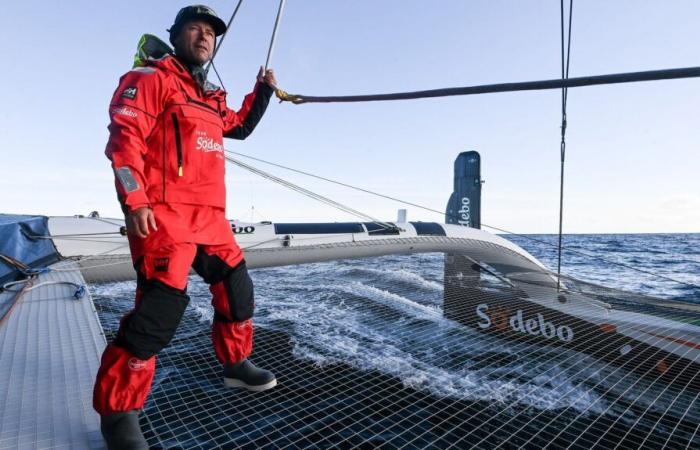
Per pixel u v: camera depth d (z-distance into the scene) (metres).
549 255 31.03
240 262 1.76
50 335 2.31
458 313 6.15
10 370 1.86
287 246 5.93
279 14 2.18
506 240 7.68
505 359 4.77
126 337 1.27
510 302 5.85
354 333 5.77
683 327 4.76
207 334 3.77
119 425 1.28
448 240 7.00
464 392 3.95
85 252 4.62
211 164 1.57
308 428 2.92
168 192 1.44
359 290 9.03
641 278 16.62
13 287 3.28
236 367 1.93
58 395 1.66
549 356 4.79
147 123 1.37
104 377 1.27
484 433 3.19
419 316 6.60
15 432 1.40
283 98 2.28
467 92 1.65
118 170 1.25
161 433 1.96
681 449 2.90
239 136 2.11
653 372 4.15
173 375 2.62
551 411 3.57
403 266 15.43
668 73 1.21
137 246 1.39
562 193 3.86
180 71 1.52
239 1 2.20
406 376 4.29
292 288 9.64
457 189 8.12
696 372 4.06
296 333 5.77
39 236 4.29
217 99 1.69
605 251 35.47
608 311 5.43
